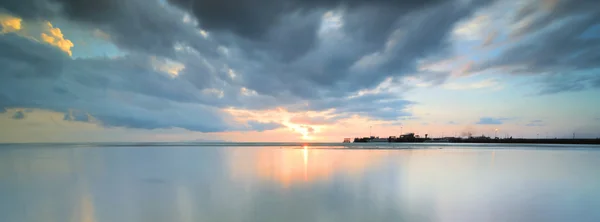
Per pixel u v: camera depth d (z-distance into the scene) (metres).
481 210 10.19
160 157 32.38
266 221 9.09
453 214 9.78
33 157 31.00
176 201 11.46
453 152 42.69
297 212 9.93
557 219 9.27
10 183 15.30
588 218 9.34
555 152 42.88
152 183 15.12
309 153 41.22
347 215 9.66
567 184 14.80
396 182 15.28
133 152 42.25
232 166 22.75
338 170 20.22
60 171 19.80
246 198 11.88
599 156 33.19
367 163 25.20
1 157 30.80
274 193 12.76
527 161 26.67
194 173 18.78
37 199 11.82
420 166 22.66
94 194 12.69
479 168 21.14
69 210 10.35
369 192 12.99
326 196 12.20
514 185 14.58
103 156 33.22
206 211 10.08
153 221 9.19
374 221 9.07
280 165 23.69
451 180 16.02
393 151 46.56
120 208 10.55
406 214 9.75
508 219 9.28
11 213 9.99
